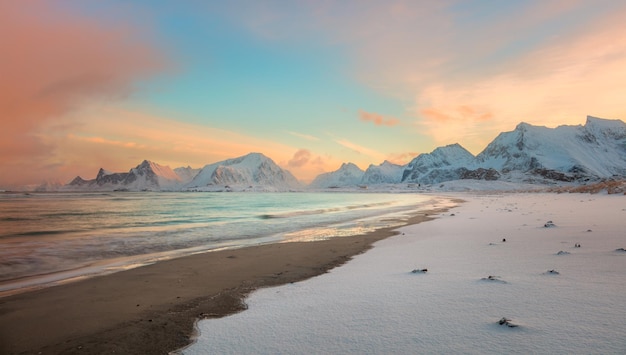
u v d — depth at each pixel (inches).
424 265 413.4
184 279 414.9
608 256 385.7
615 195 2164.1
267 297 324.8
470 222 935.0
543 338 189.2
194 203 2994.6
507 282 304.5
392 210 1768.0
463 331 207.8
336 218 1311.5
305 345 205.6
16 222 1221.1
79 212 1759.4
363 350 192.4
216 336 232.8
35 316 295.6
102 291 369.4
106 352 223.9
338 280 373.7
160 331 254.4
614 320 207.0
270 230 946.1
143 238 799.1
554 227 685.3
